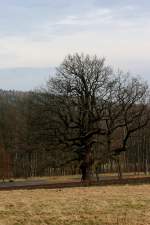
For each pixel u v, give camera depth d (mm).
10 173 83375
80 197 23844
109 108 58656
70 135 57062
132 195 24562
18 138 65125
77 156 57719
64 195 24891
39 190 28156
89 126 57438
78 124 57250
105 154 58125
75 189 28562
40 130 56188
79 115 57344
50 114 56188
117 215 19078
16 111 83625
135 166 93750
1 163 82500
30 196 24641
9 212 19547
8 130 82750
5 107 88812
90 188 29219
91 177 57875
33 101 57438
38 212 19578
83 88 57500
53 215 19031
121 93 59875
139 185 31156
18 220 18203
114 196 24188
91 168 57688
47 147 56188
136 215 19062
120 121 59750
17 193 26422
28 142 57125
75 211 19812
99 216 18875
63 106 56406
